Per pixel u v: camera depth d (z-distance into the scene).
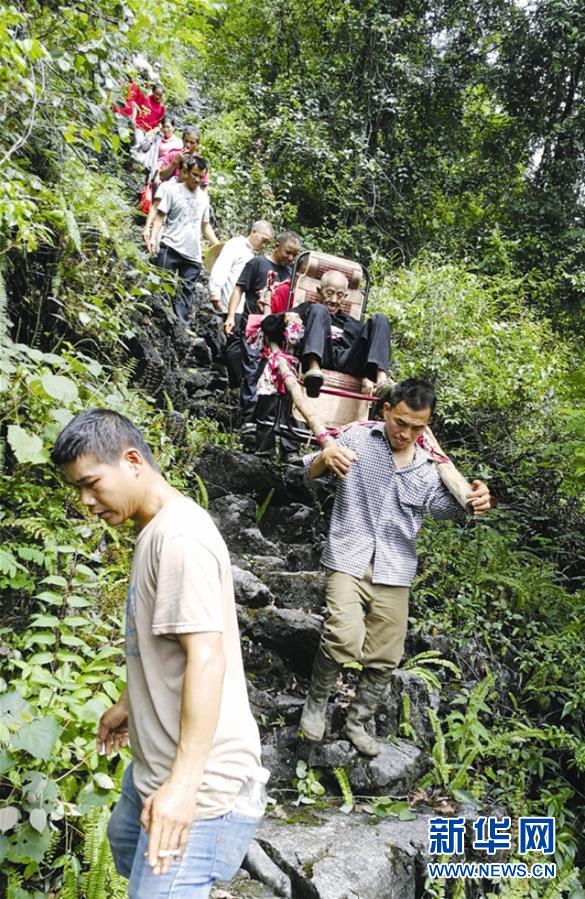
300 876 2.56
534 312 8.62
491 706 3.92
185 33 3.98
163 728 1.64
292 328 4.27
